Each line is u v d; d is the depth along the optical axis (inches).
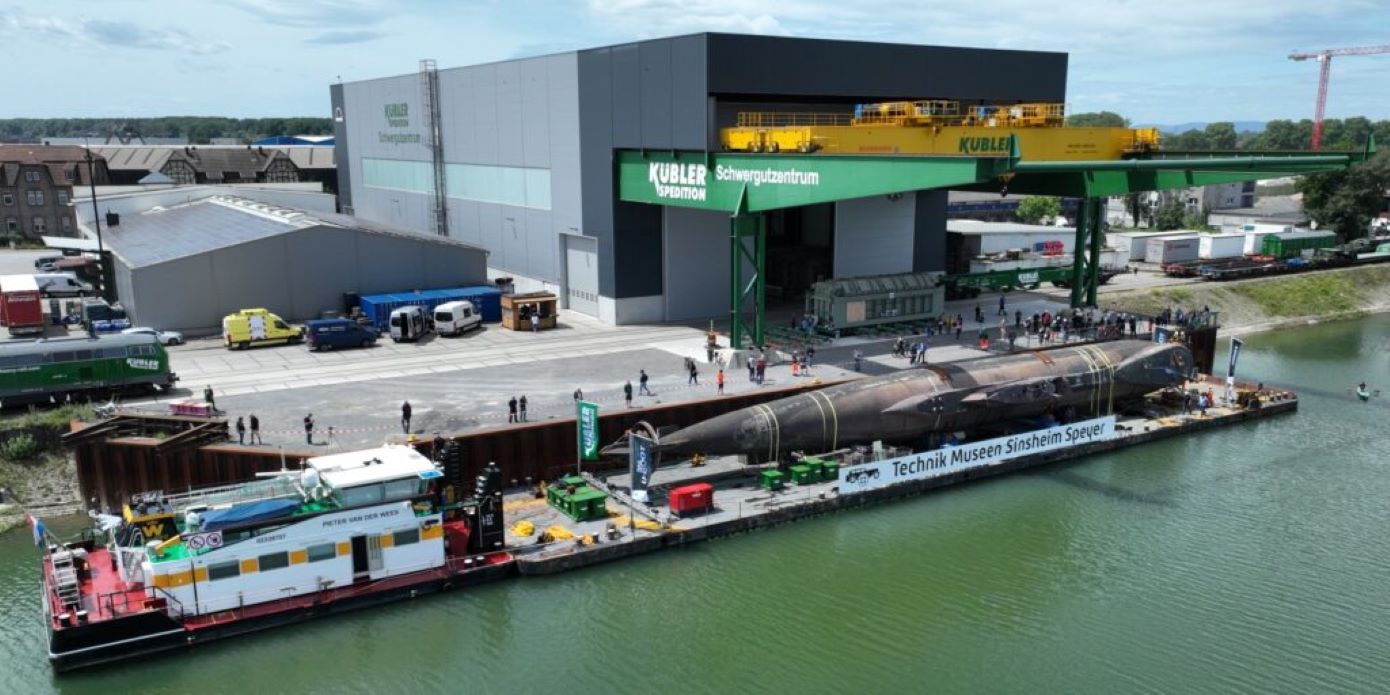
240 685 1261.1
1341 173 5280.5
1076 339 2714.1
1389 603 1475.1
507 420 1913.1
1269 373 2930.6
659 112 2682.1
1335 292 4185.5
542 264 3348.9
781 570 1567.4
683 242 3043.8
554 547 1549.0
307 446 1756.9
